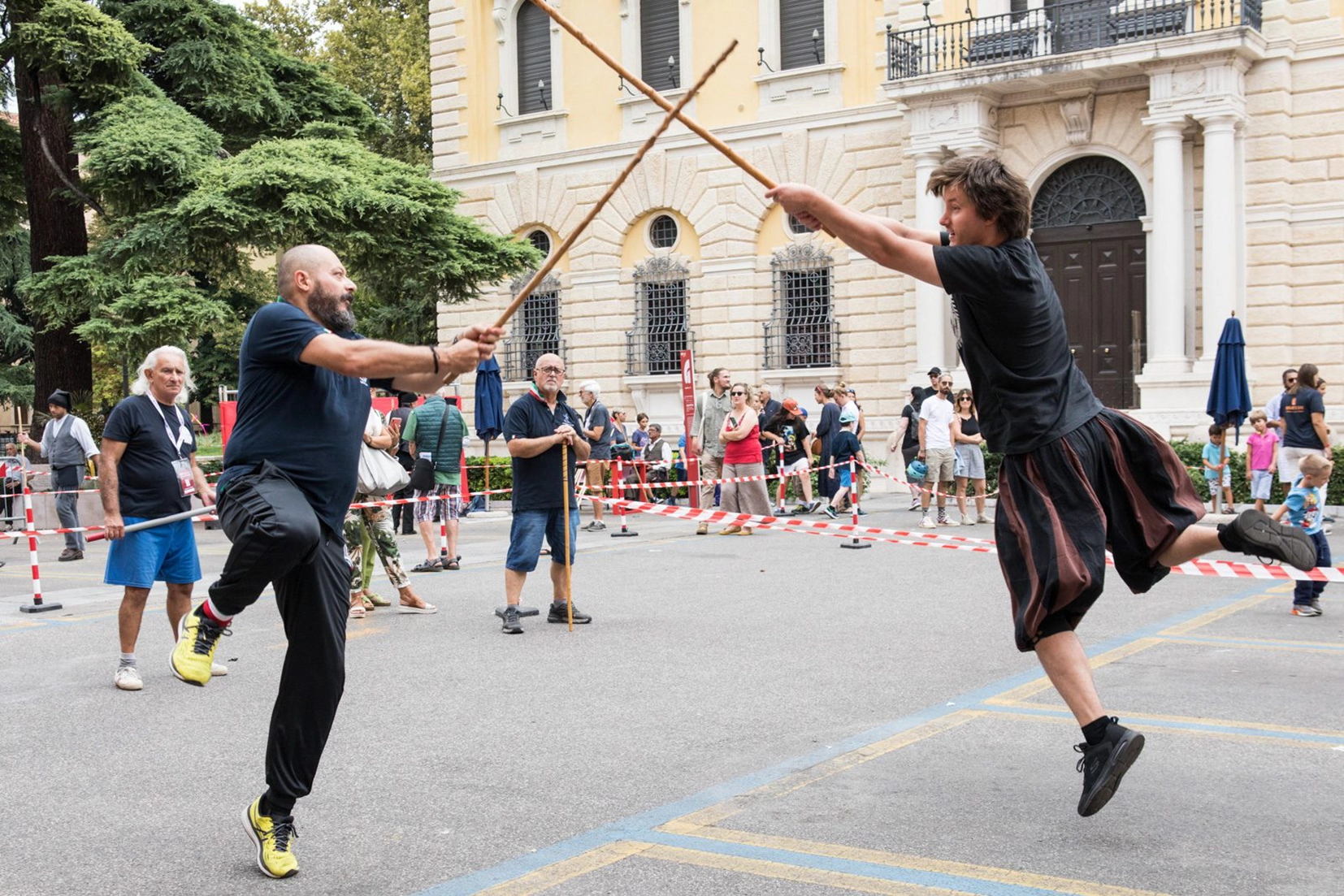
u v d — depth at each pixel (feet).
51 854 15.21
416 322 111.14
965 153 79.97
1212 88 72.23
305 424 14.29
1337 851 14.07
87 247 86.63
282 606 14.32
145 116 77.20
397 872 14.25
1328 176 72.23
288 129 90.02
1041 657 14.60
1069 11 77.71
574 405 97.91
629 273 95.61
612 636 29.50
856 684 23.57
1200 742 18.76
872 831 15.08
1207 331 73.36
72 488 54.08
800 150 87.97
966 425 57.72
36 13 78.59
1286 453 47.09
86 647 29.76
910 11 83.76
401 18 148.87
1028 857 14.05
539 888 13.56
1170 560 15.21
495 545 52.80
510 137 100.68
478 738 20.26
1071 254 79.97
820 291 88.89
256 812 14.25
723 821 15.64
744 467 55.31
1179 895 12.85
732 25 90.94
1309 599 30.45
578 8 97.55
